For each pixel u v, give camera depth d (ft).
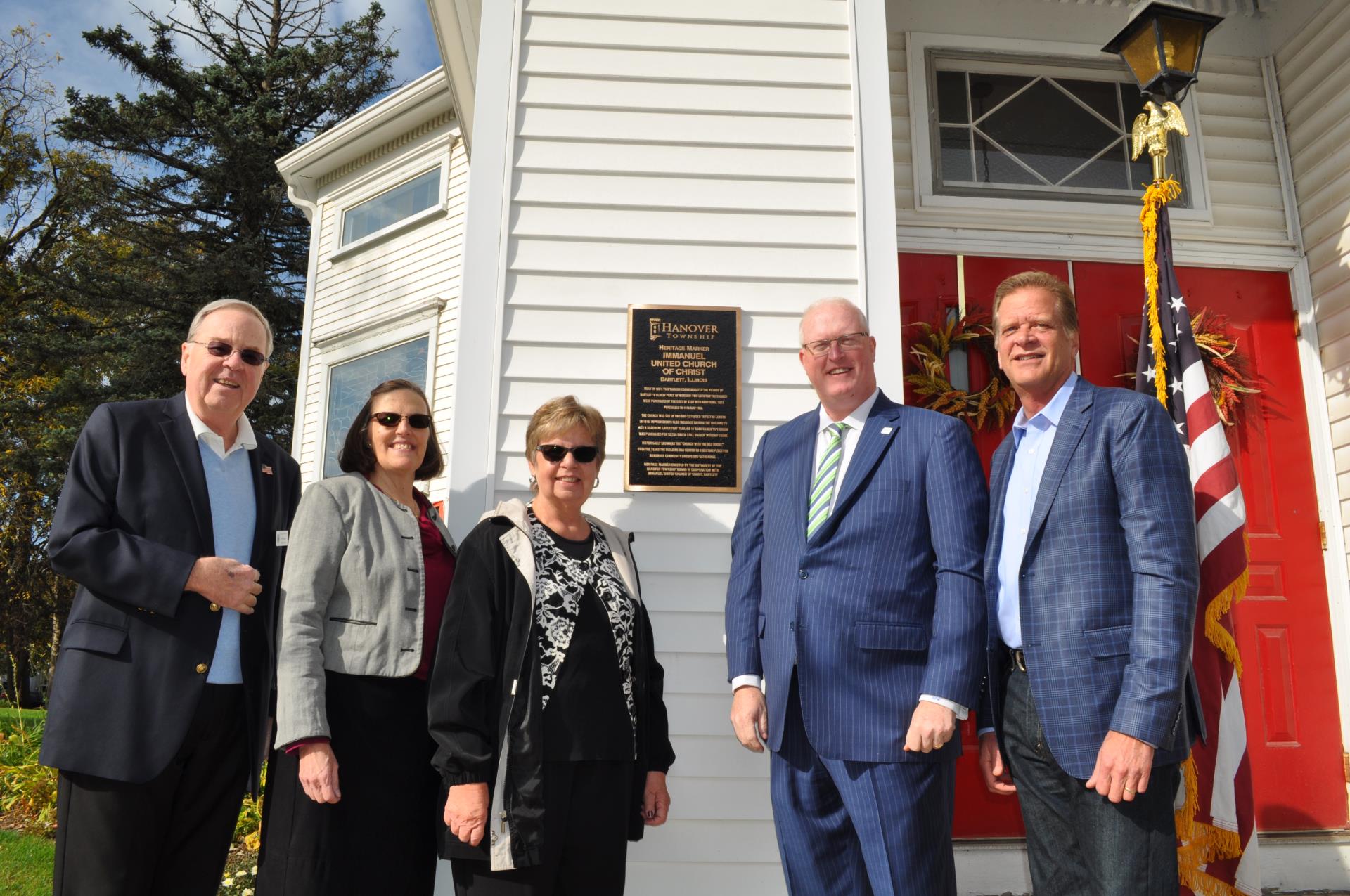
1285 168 15.29
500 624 7.79
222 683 8.24
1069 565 7.61
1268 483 14.28
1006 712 8.10
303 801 7.61
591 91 11.53
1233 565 10.34
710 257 11.27
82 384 54.70
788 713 8.24
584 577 8.20
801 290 11.29
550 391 10.81
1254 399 14.53
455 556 9.20
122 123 57.26
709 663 10.41
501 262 11.02
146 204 57.67
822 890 8.05
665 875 9.95
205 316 8.71
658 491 10.66
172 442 8.40
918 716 7.41
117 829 7.50
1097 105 15.38
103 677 7.64
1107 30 15.42
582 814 7.57
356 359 34.30
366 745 7.88
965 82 15.20
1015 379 8.36
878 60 11.85
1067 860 7.61
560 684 7.70
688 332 11.00
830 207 11.49
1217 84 15.52
